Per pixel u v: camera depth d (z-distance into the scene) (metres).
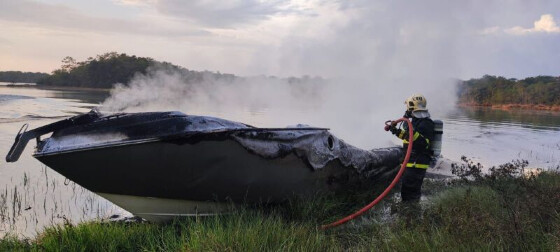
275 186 5.36
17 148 4.46
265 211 5.43
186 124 4.61
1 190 7.55
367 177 7.00
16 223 5.86
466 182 7.42
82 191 7.62
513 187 6.04
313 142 5.72
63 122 4.69
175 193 4.83
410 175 6.05
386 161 7.54
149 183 4.69
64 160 4.47
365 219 5.53
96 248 4.32
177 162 4.62
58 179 8.48
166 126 4.54
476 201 5.55
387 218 5.55
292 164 5.43
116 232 4.64
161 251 4.27
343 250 4.31
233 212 4.98
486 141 18.30
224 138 4.74
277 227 4.40
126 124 4.59
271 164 5.19
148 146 4.48
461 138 19.30
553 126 29.12
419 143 6.00
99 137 4.51
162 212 5.04
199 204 5.06
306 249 3.94
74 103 29.64
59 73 65.38
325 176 5.98
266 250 3.92
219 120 4.99
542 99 54.84
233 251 3.77
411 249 3.85
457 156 13.75
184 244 4.05
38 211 6.42
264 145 5.09
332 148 6.08
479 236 3.94
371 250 4.03
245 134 4.90
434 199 6.37
